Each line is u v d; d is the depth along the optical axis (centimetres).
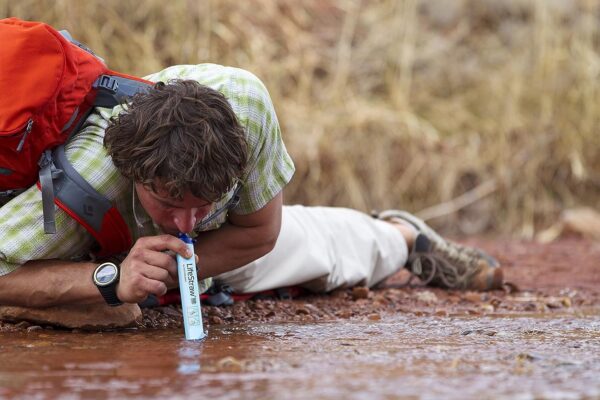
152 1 2011
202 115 569
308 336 675
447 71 2130
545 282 1133
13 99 610
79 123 646
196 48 2009
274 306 831
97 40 1925
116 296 652
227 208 660
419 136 1936
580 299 965
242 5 2131
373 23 2205
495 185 1914
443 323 762
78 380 509
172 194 571
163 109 569
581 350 618
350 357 580
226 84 640
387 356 585
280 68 2052
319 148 1886
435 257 981
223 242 692
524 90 2052
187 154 561
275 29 2144
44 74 617
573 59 2102
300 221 884
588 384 502
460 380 509
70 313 691
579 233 1817
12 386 495
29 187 658
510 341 657
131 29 2011
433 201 1909
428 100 2062
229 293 837
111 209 645
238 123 588
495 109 2027
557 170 1950
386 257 947
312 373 527
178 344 631
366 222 940
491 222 1912
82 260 702
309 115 1952
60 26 1909
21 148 621
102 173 636
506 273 1219
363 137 1920
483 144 1967
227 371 532
